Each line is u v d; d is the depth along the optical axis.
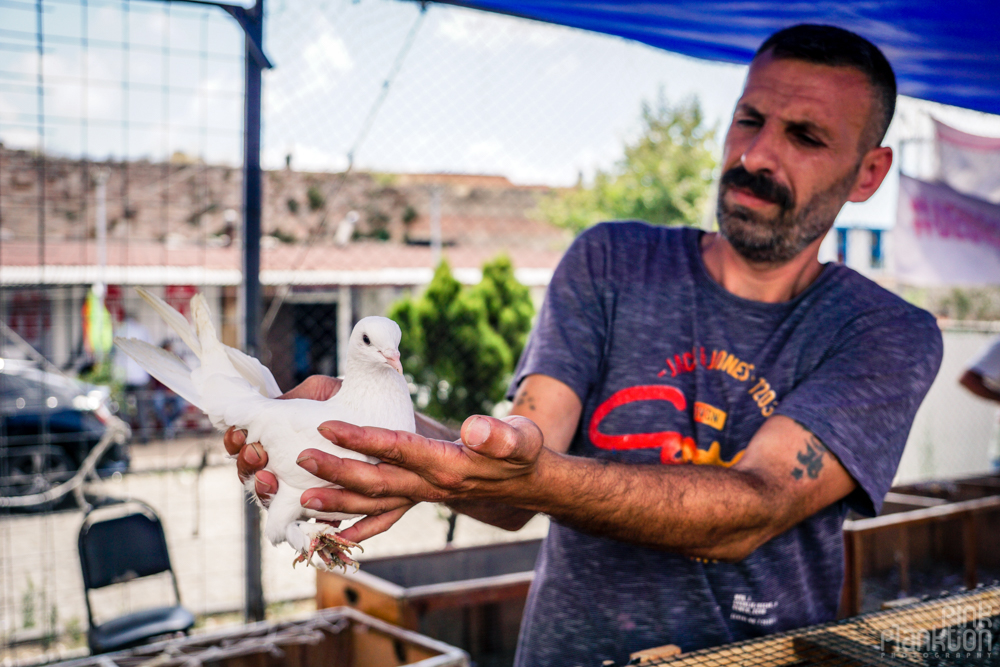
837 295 1.59
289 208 9.43
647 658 1.29
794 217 1.52
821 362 1.53
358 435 0.88
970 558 4.29
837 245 6.33
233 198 7.77
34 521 6.30
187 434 9.06
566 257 1.73
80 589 4.98
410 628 3.12
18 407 7.07
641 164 11.48
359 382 1.16
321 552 1.04
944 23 1.93
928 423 7.37
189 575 5.19
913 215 5.72
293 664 2.90
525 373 1.59
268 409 1.13
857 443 1.35
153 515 3.81
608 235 1.75
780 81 1.53
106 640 3.32
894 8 1.89
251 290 3.54
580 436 1.66
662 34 2.96
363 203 14.44
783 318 1.60
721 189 1.59
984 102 2.93
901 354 1.45
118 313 8.67
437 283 6.61
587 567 1.56
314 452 0.91
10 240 6.11
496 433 0.92
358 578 3.34
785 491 1.30
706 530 1.23
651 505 1.17
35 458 6.79
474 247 15.44
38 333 8.38
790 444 1.35
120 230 8.36
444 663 2.51
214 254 9.02
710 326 1.62
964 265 5.75
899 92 2.94
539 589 1.64
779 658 1.21
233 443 1.17
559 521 1.18
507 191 16.25
